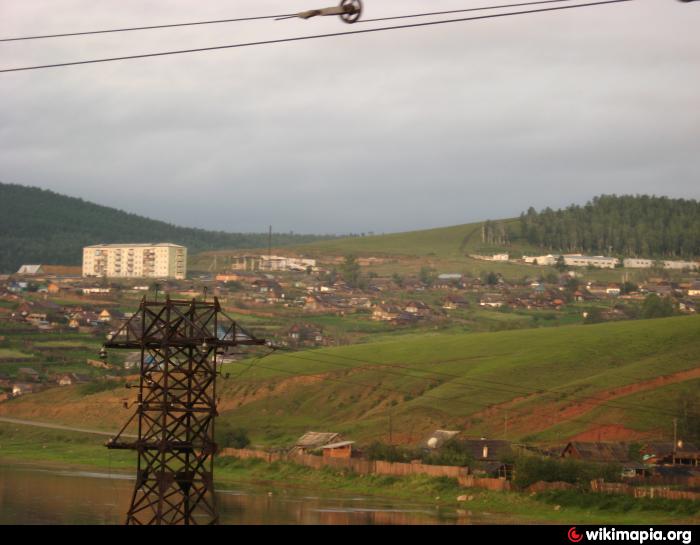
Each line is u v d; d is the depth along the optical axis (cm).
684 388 15675
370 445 14538
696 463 12744
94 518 8819
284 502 10856
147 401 5931
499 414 15988
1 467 13938
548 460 11406
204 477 5972
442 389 17488
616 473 11594
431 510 10525
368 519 9506
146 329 6069
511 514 10250
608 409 15275
